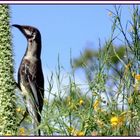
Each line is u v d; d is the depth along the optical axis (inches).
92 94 407.2
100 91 409.4
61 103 396.2
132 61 434.3
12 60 453.1
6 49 449.4
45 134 390.0
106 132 384.5
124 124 389.7
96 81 412.2
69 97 405.7
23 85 504.4
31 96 491.2
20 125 446.0
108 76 420.8
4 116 447.8
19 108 461.4
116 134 378.9
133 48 439.8
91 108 395.5
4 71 450.0
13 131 445.7
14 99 453.4
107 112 402.9
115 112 402.3
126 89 414.0
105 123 396.5
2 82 449.7
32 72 508.7
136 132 389.1
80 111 396.5
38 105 479.2
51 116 387.2
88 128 390.0
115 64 439.8
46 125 386.3
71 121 391.5
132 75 422.6
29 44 519.5
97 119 392.8
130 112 394.6
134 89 412.8
